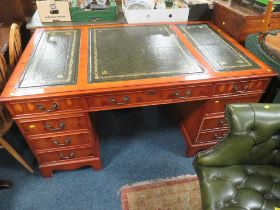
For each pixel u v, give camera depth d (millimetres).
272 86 1433
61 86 1074
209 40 1505
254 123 936
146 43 1436
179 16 1712
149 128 1970
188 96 1248
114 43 1425
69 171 1597
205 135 1571
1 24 1846
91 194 1469
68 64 1217
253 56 1354
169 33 1568
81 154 1467
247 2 1574
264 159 1059
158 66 1224
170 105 2129
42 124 1203
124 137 1881
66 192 1476
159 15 1675
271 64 1312
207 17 1781
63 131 1279
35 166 1623
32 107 1095
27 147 1761
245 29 1466
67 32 1537
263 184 1017
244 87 1279
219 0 1740
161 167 1647
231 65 1265
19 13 1829
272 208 937
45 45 1379
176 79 1141
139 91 1142
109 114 2102
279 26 1537
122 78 1130
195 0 1777
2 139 1342
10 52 1401
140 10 1620
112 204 1421
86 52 1323
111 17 1692
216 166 1055
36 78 1113
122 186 1516
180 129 1915
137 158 1710
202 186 1021
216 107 1375
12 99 1010
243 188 1004
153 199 1448
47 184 1517
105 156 1717
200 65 1250
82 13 1631
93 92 1059
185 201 1447
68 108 1149
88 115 1230
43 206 1401
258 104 969
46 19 1624
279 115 941
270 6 1368
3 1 1737
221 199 964
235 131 944
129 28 1615
